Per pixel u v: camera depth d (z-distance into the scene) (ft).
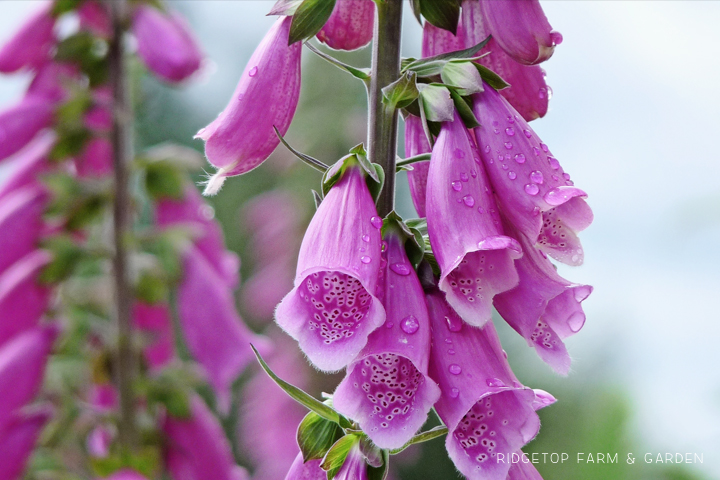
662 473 2.67
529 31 1.99
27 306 2.69
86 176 2.91
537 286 1.98
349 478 2.01
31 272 2.69
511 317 1.98
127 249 2.77
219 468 2.85
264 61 2.03
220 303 2.92
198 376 2.83
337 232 1.94
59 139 2.72
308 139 4.81
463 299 1.94
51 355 2.70
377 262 1.93
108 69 2.76
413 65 2.01
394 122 2.02
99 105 2.72
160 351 3.02
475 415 1.97
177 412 2.77
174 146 2.90
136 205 2.98
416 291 1.96
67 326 2.75
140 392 2.75
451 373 1.95
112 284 2.81
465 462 1.94
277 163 5.06
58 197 2.71
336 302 1.94
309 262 1.94
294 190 4.95
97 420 2.71
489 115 1.98
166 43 2.66
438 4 2.03
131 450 2.63
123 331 2.77
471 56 2.02
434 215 1.96
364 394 1.94
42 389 2.72
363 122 4.78
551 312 2.00
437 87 1.98
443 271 1.94
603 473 2.74
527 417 1.95
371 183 1.98
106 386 2.98
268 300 5.01
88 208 2.76
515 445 1.95
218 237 3.02
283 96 2.04
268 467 4.75
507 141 1.98
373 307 1.91
